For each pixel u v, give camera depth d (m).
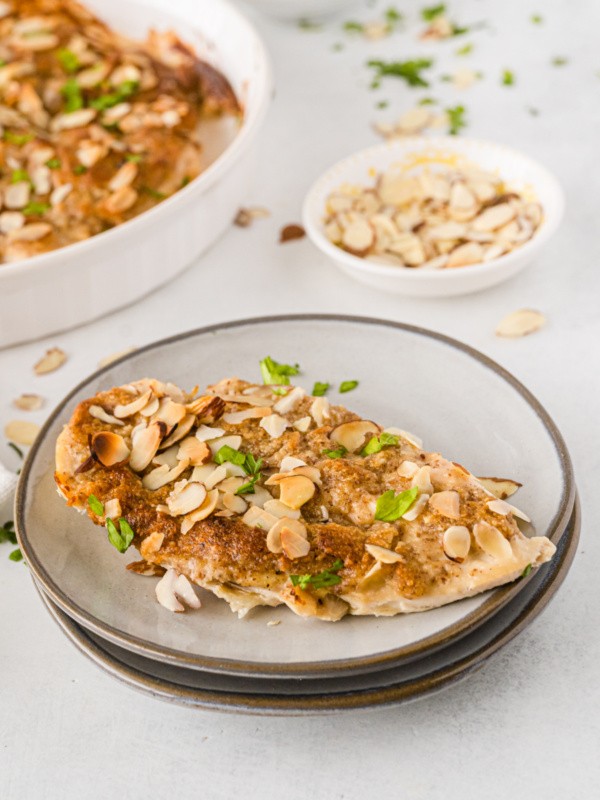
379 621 0.48
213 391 0.54
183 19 0.82
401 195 0.69
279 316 0.60
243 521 0.49
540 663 0.50
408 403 0.57
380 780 0.47
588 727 0.48
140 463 0.51
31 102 0.75
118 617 0.49
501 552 0.47
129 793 0.47
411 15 0.95
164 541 0.49
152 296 0.68
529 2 0.94
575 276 0.67
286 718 0.49
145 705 0.50
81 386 0.57
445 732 0.48
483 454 0.54
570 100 0.81
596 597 0.51
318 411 0.53
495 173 0.69
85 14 0.85
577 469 0.56
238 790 0.47
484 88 0.83
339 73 0.87
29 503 0.52
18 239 0.68
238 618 0.49
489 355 0.63
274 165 0.77
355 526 0.49
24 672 0.51
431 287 0.64
